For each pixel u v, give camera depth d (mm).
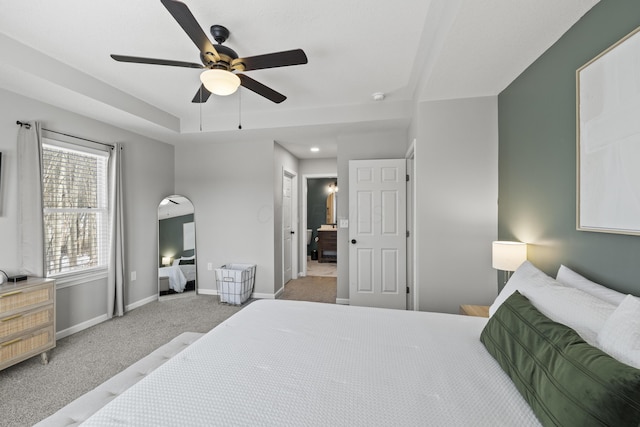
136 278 3717
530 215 2039
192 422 857
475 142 2576
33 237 2518
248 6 1715
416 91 2822
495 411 913
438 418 880
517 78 2209
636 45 1158
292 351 1303
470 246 2584
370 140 3803
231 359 1225
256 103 3289
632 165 1185
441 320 1687
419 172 2652
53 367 2248
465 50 1844
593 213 1402
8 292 2084
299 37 2039
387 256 3602
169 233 4129
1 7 1722
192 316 3363
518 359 1049
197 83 2758
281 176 4539
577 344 898
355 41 2092
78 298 2975
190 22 1460
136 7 1732
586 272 1499
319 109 3391
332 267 6605
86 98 2600
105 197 3330
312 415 893
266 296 4156
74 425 1098
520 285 1512
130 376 1443
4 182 2396
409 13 1790
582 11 1486
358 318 1720
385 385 1047
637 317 887
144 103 3201
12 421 1664
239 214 4246
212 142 4250
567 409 770
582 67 1460
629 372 702
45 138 2693
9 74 2152
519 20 1555
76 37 2035
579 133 1490
